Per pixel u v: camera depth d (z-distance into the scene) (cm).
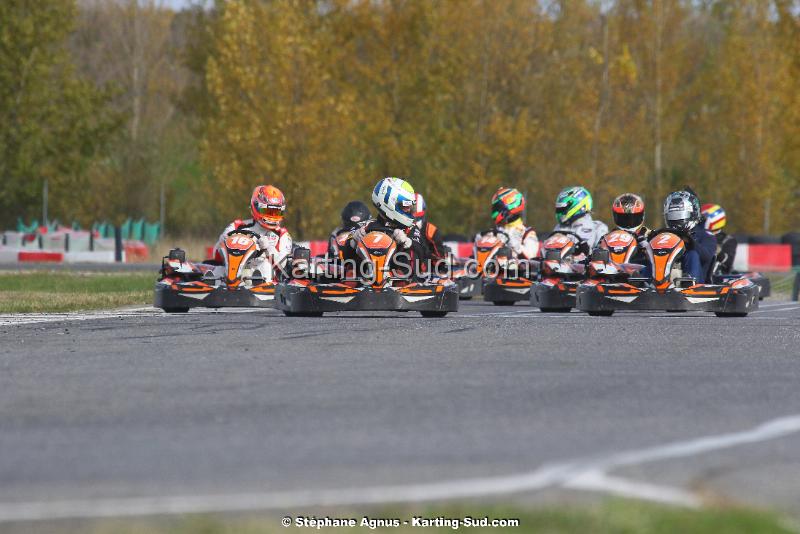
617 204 6462
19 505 1783
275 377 3173
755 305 5816
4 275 10212
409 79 16525
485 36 16875
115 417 2558
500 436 2328
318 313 5597
